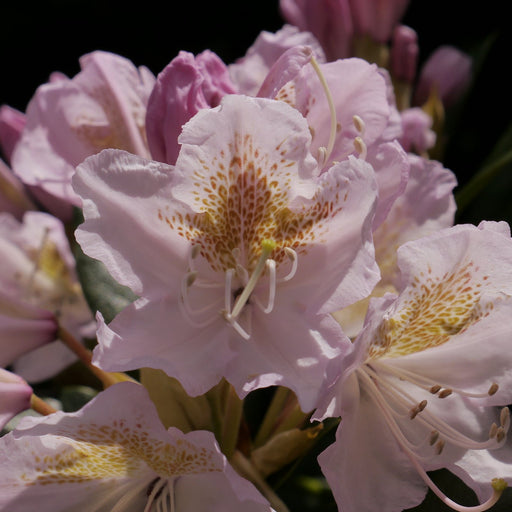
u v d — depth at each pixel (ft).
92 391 1.96
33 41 2.69
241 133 1.63
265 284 1.69
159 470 1.70
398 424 1.74
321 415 1.61
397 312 1.67
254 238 1.68
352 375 1.69
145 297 1.65
